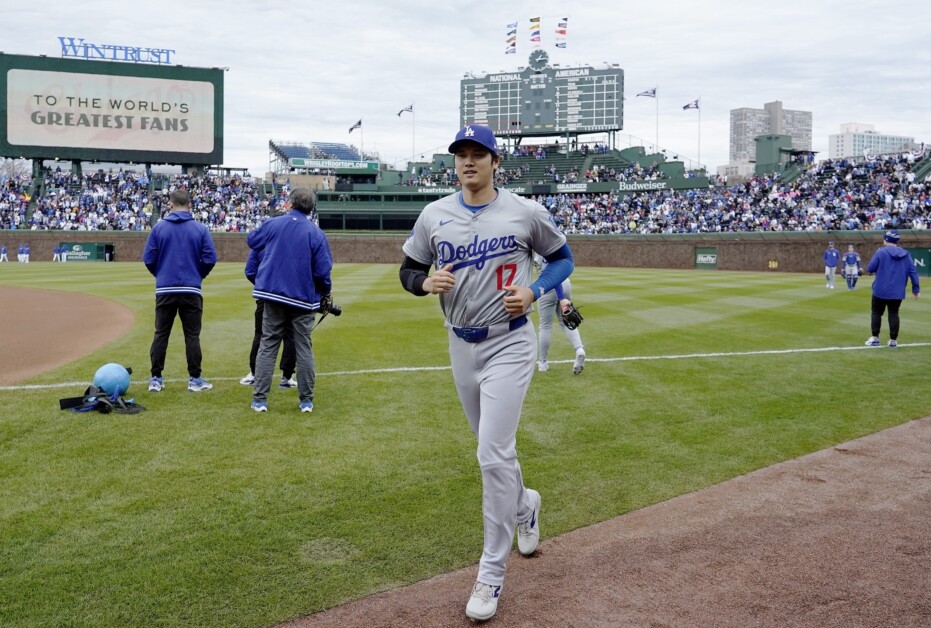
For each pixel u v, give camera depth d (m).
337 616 3.12
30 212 51.12
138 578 3.41
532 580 3.47
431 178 67.88
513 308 3.29
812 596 3.26
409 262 3.71
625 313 14.85
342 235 49.03
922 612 3.11
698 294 19.92
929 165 46.22
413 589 3.36
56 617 3.06
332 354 9.62
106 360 9.09
